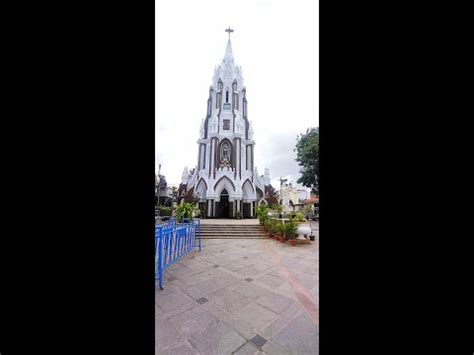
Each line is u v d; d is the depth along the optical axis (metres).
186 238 7.00
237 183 22.38
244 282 4.27
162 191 21.95
